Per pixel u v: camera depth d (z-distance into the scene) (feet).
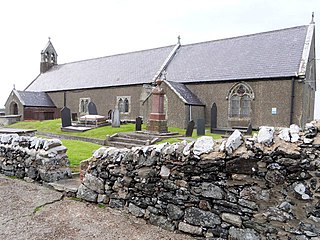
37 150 22.75
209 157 13.64
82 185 18.99
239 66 84.28
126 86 104.42
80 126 73.77
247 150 12.70
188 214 14.30
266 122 76.23
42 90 137.28
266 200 12.12
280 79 73.31
